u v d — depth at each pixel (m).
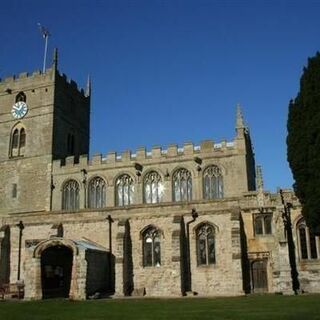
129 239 54.38
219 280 50.56
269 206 51.25
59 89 78.31
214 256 51.62
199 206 53.34
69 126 80.12
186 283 51.50
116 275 52.09
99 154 71.75
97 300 43.84
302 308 29.86
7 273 58.47
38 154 75.06
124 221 54.19
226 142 66.12
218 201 53.03
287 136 46.84
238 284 48.66
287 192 52.06
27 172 75.06
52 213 58.84
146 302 39.66
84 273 47.97
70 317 28.39
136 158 69.75
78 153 82.00
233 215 51.06
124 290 51.75
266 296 43.12
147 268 52.78
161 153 68.69
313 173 42.94
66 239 49.16
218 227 51.91
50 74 77.81
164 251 52.66
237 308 31.56
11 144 77.75
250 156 69.88
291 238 50.31
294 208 51.06
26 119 77.56
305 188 44.19
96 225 56.31
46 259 51.69
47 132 75.38
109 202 69.31
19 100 79.38
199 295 49.84
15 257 58.81
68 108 80.56
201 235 52.75
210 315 27.55
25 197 74.19
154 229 53.91
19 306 37.47
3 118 79.31
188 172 66.94
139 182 68.62
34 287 48.56
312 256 49.44
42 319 27.67
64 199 72.12
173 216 53.34
